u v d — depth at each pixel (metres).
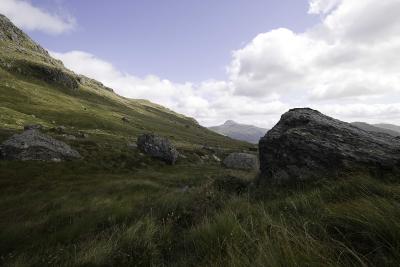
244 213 6.20
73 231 8.08
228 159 59.78
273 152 11.23
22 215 13.77
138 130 124.62
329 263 2.94
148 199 11.84
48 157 37.44
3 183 26.14
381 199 4.35
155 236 6.11
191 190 12.05
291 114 12.91
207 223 5.56
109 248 5.40
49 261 5.32
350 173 7.84
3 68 165.50
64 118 105.62
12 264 5.65
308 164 9.51
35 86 153.38
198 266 4.13
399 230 3.29
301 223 4.52
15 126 64.31
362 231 3.69
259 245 3.69
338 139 10.01
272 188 9.59
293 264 3.07
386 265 2.91
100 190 22.38
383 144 9.45
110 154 46.34
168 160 52.62
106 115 145.50
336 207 4.80
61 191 23.17
